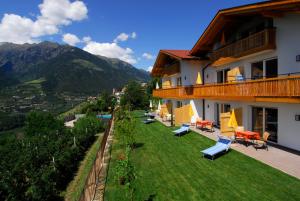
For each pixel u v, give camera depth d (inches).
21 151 805.2
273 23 597.3
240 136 608.7
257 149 563.2
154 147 671.1
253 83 593.6
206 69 1047.0
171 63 1353.3
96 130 1206.3
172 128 943.7
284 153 521.7
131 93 1957.4
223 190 387.5
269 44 583.5
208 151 546.0
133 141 677.3
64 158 586.6
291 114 542.6
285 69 562.3
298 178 400.8
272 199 348.8
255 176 424.2
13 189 447.5
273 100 522.3
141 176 468.4
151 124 1088.2
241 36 784.3
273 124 613.6
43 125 1301.7
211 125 813.2
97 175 477.4
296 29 527.8
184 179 441.1
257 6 549.3
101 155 570.9
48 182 460.1
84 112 2532.0
